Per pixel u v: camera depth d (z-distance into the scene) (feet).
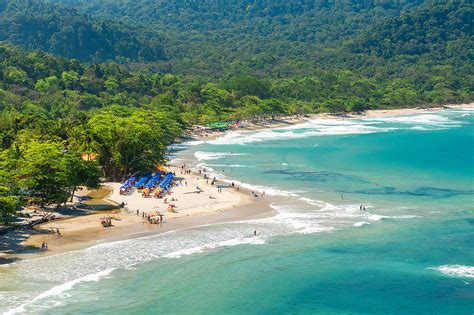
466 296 245.86
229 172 514.68
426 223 345.31
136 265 271.90
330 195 420.36
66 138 483.10
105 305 231.30
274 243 306.35
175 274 263.29
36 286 245.24
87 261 274.36
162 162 504.43
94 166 387.55
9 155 370.32
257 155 616.39
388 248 301.02
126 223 337.72
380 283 258.37
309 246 302.45
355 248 300.20
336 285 256.32
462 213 369.09
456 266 277.03
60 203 359.87
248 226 335.88
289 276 264.52
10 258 274.77
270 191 432.25
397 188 448.24
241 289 250.57
